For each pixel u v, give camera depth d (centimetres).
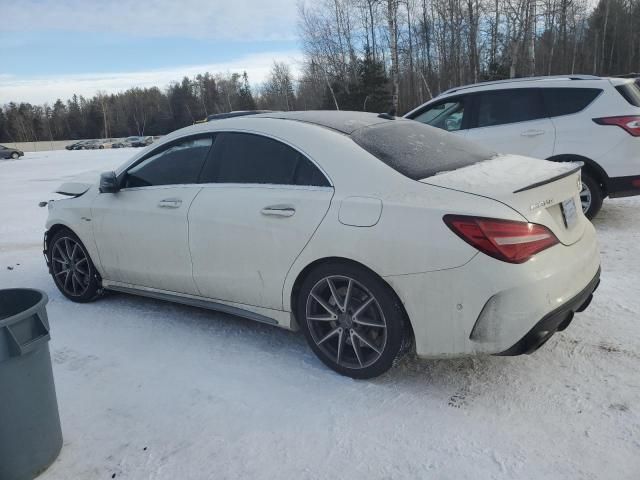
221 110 9831
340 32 3884
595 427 273
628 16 5184
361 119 388
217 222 371
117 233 441
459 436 273
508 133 673
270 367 355
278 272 346
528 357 346
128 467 266
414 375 334
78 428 300
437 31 3900
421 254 288
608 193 631
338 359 336
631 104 617
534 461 253
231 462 265
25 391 247
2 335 235
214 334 412
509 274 274
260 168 366
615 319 391
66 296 507
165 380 346
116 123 10862
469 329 284
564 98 650
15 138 10169
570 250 304
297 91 5606
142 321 445
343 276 319
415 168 322
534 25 2908
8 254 718
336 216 317
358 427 286
